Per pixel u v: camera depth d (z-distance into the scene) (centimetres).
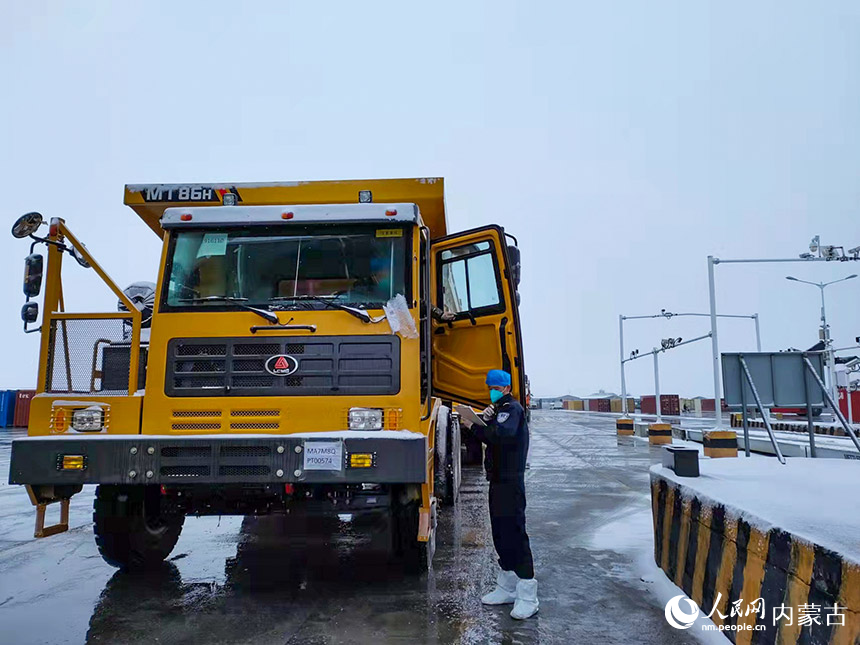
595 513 867
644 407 6669
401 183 609
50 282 515
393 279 524
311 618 459
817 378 714
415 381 488
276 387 490
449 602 495
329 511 521
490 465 479
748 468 599
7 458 1759
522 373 702
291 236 543
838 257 2312
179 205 605
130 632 432
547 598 502
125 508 537
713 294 2288
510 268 718
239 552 659
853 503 402
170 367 498
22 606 487
